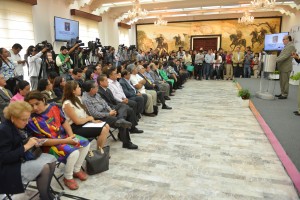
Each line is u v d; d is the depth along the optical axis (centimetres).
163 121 462
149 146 339
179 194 226
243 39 1295
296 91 672
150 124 443
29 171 186
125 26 1280
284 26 1212
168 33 1414
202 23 1346
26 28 633
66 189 234
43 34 695
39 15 677
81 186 239
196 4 1008
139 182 246
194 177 255
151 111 495
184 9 1173
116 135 384
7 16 574
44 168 190
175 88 827
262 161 291
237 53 1168
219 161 292
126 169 273
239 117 488
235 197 221
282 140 304
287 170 262
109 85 410
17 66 486
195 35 1370
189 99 678
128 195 225
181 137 374
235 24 1294
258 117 453
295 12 1058
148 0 978
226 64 1177
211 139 365
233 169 272
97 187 238
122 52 912
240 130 407
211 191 230
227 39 1321
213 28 1333
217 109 557
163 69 786
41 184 193
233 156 305
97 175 260
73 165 232
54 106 242
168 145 343
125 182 246
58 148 227
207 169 272
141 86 498
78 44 582
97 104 326
